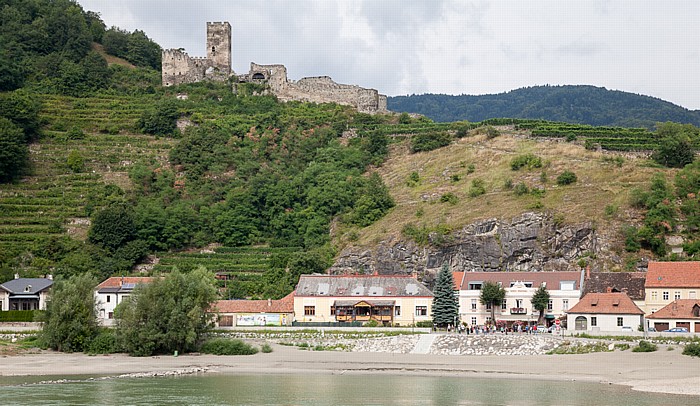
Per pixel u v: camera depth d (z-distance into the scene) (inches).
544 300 6717.5
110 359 5708.7
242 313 6820.9
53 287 6279.5
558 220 7780.5
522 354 5654.5
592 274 6939.0
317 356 5728.3
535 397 4192.9
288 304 6929.1
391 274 7805.1
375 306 6825.8
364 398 4207.7
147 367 5339.6
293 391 4424.2
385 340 6067.9
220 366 5374.0
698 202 7726.4
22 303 7288.4
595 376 4815.5
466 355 5733.3
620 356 5354.3
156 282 6107.3
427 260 7834.6
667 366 5019.7
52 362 5536.4
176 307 5935.0
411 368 5241.1
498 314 6875.0
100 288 7140.8
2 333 6555.1
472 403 4050.2
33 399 4146.2
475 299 6943.9
